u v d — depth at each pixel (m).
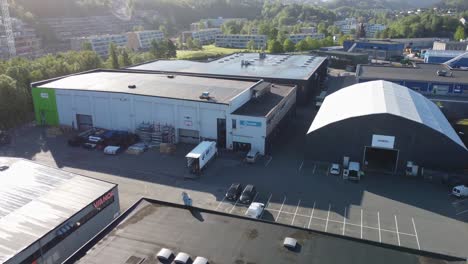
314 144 48.22
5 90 63.91
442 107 65.38
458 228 34.47
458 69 85.44
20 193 32.91
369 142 45.47
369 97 51.53
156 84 63.19
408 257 23.34
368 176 44.50
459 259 22.95
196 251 24.06
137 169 47.16
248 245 24.66
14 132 61.88
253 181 43.59
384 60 137.75
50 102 62.78
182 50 180.50
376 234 33.50
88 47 148.50
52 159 50.66
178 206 29.38
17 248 25.88
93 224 32.50
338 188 41.88
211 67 88.06
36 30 190.38
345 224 35.03
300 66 90.06
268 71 83.19
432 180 43.28
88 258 23.45
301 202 38.91
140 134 56.88
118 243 24.91
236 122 51.38
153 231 26.22
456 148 42.62
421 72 80.88
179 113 54.53
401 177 44.28
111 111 58.81
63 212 30.34
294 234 25.78
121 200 39.56
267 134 51.81
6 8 153.62
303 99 75.56
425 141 43.28
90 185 34.94
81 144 55.34
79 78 69.12
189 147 53.97
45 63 90.75
